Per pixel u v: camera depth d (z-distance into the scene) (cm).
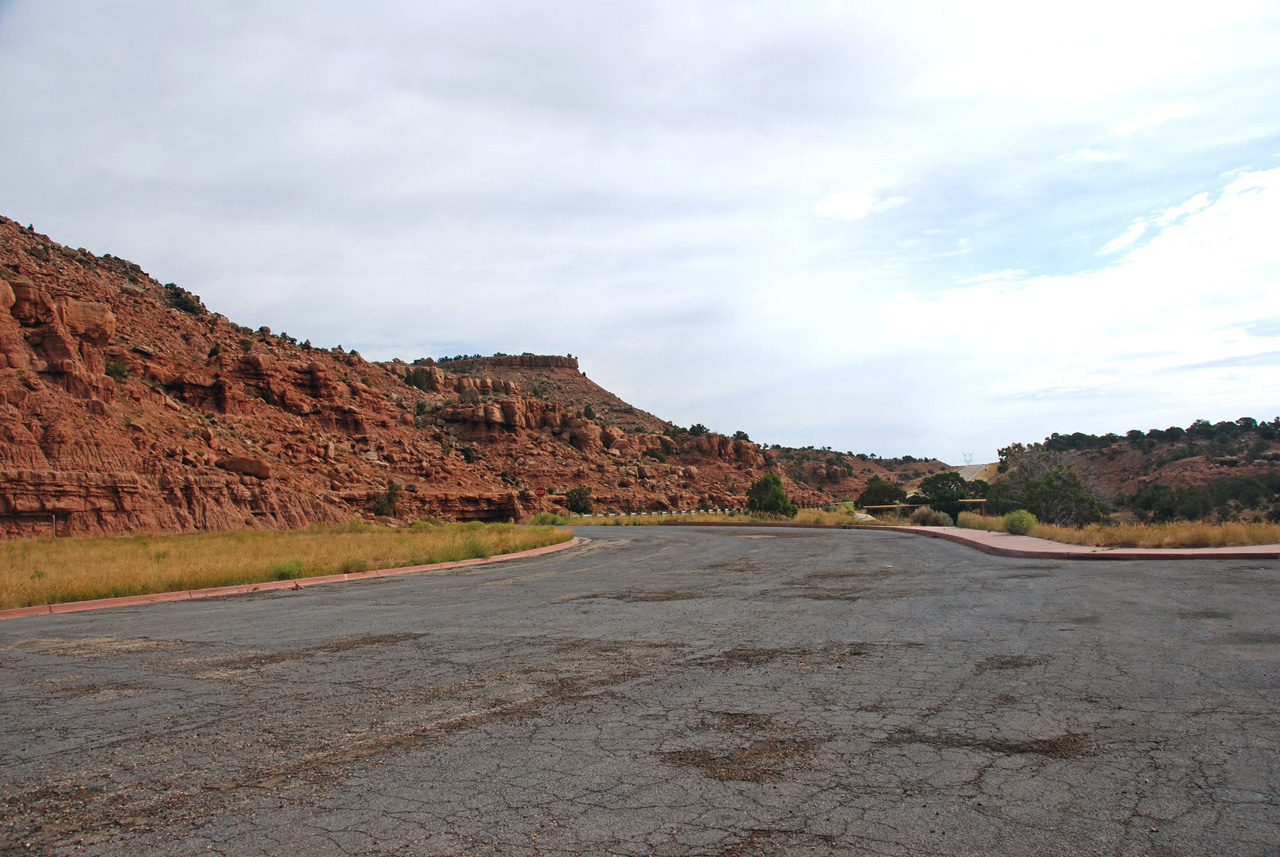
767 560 1983
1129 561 1577
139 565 1914
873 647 774
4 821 383
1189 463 8881
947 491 6444
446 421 10612
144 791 421
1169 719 500
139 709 600
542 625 988
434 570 2078
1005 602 1062
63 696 649
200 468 4212
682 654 768
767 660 727
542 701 595
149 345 5997
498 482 8162
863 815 365
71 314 4147
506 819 372
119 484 3616
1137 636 776
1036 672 643
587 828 359
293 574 1777
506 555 2609
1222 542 1759
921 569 1599
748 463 14388
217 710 592
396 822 371
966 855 322
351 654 815
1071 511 5009
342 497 5466
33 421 3600
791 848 332
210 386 5700
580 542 3372
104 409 3956
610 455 11862
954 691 591
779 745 474
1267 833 336
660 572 1750
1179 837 334
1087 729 486
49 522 3331
